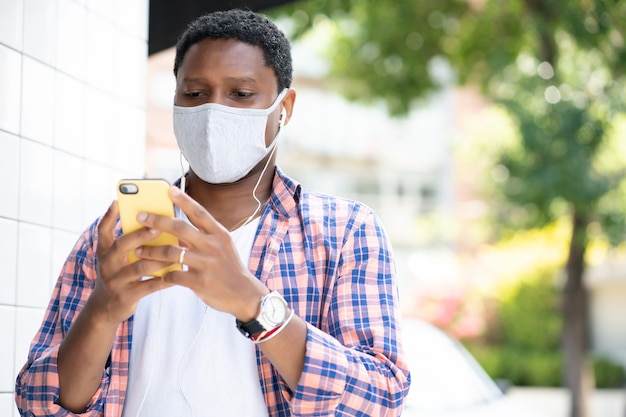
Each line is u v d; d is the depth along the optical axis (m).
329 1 11.66
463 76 14.73
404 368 2.33
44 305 3.74
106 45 4.20
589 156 12.62
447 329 25.03
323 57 15.95
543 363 26.23
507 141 14.03
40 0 3.75
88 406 2.30
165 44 4.91
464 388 6.88
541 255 26.61
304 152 31.31
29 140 3.68
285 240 2.43
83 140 4.03
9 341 3.53
